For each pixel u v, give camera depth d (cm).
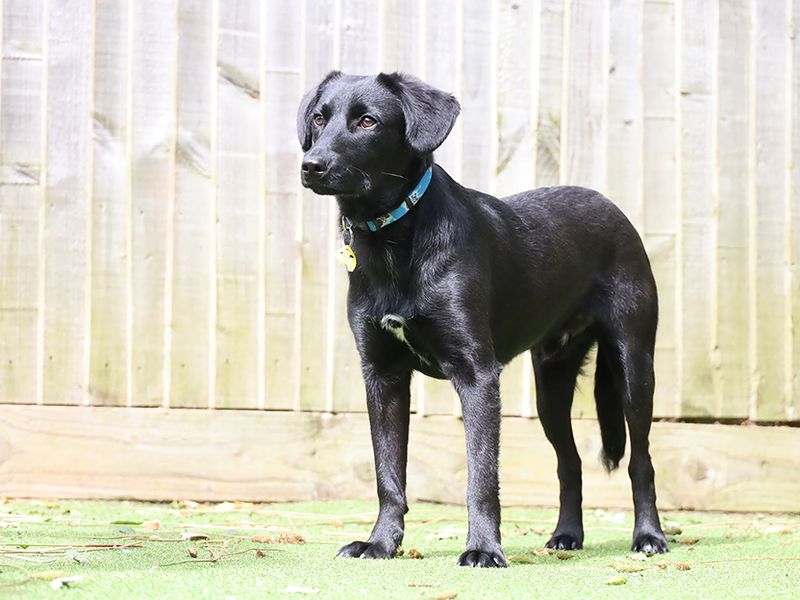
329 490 350
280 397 349
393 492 291
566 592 265
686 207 358
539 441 353
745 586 271
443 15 352
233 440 348
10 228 344
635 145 356
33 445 344
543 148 354
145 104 347
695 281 357
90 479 345
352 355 351
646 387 312
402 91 290
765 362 359
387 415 293
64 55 346
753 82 360
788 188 361
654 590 268
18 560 275
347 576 271
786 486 358
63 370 345
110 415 346
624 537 323
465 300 287
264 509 340
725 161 359
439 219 289
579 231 310
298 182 350
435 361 292
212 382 348
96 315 346
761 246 360
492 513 284
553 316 307
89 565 274
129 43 347
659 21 357
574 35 355
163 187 347
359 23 351
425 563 282
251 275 349
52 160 345
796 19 362
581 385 354
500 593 263
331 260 350
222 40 348
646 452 310
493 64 353
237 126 349
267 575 271
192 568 274
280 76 350
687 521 345
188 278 347
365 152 287
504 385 353
